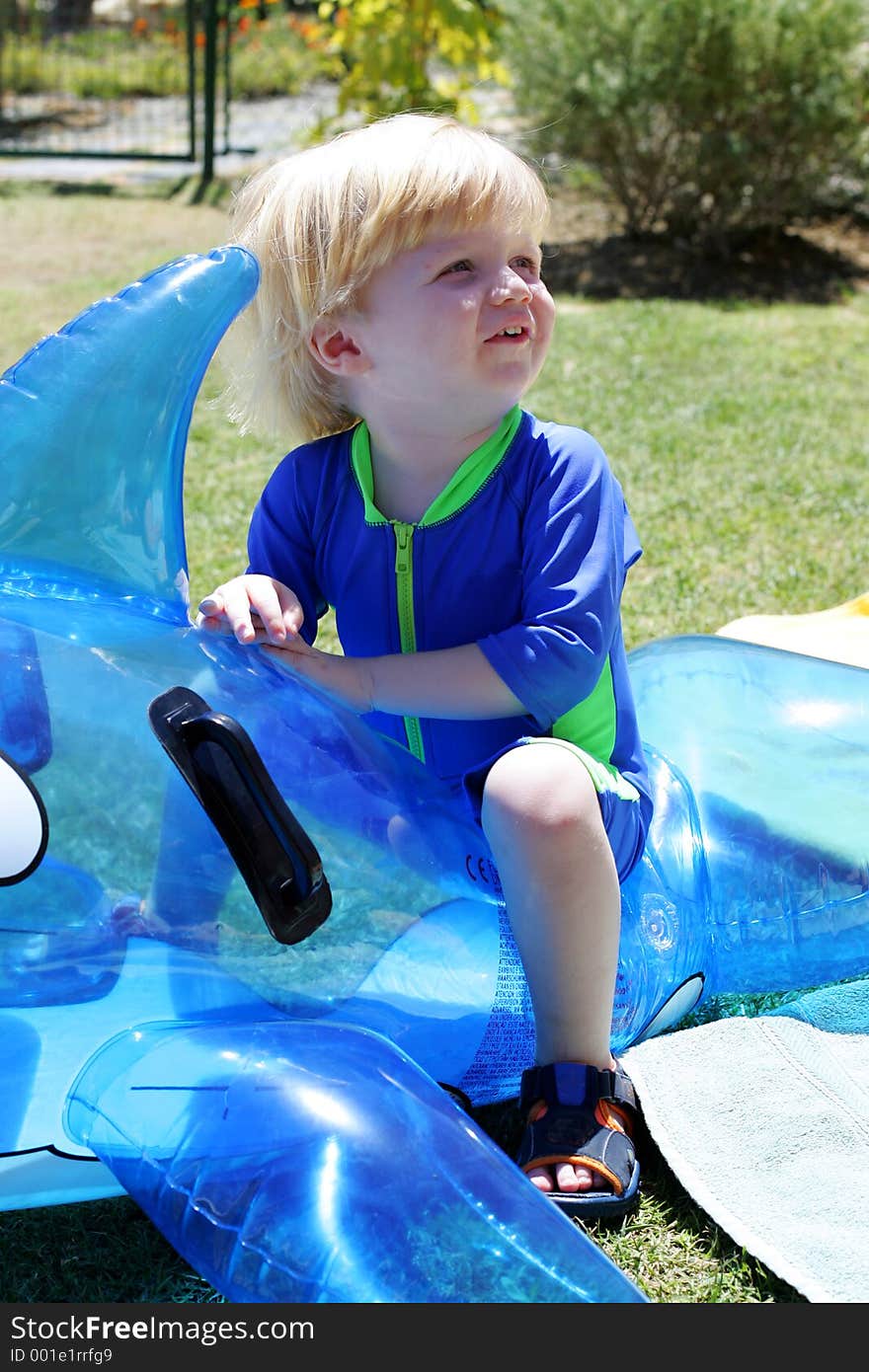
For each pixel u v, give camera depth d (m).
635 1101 1.92
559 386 6.02
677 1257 1.77
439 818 1.83
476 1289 1.43
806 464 5.05
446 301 1.85
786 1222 1.77
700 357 6.55
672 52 8.01
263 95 14.55
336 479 2.07
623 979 1.97
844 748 2.32
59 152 11.42
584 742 1.97
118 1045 1.58
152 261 8.16
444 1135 1.52
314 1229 1.43
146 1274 1.75
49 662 1.59
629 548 2.00
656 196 8.52
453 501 1.96
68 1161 1.63
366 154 1.87
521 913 1.79
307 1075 1.52
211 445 5.16
